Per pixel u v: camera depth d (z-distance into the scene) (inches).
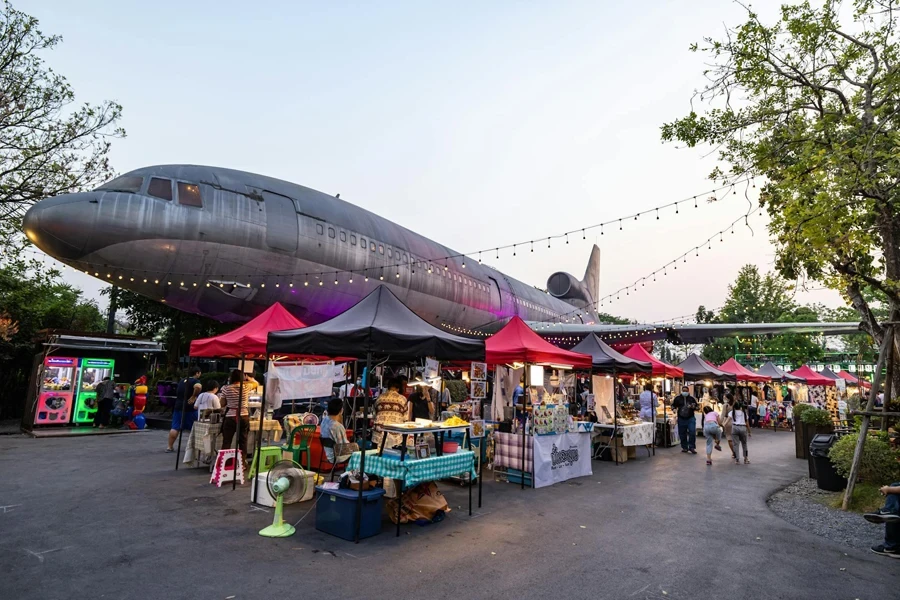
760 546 201.3
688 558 184.2
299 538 194.5
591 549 191.9
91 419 581.9
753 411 888.9
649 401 556.7
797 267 295.7
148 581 149.4
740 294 1644.9
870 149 263.9
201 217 544.4
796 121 313.6
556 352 350.6
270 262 602.5
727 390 913.5
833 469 315.3
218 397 348.5
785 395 1096.2
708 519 241.8
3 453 382.3
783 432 802.8
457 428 235.1
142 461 358.0
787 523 239.0
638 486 322.7
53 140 634.8
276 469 223.3
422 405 362.3
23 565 158.9
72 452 394.6
